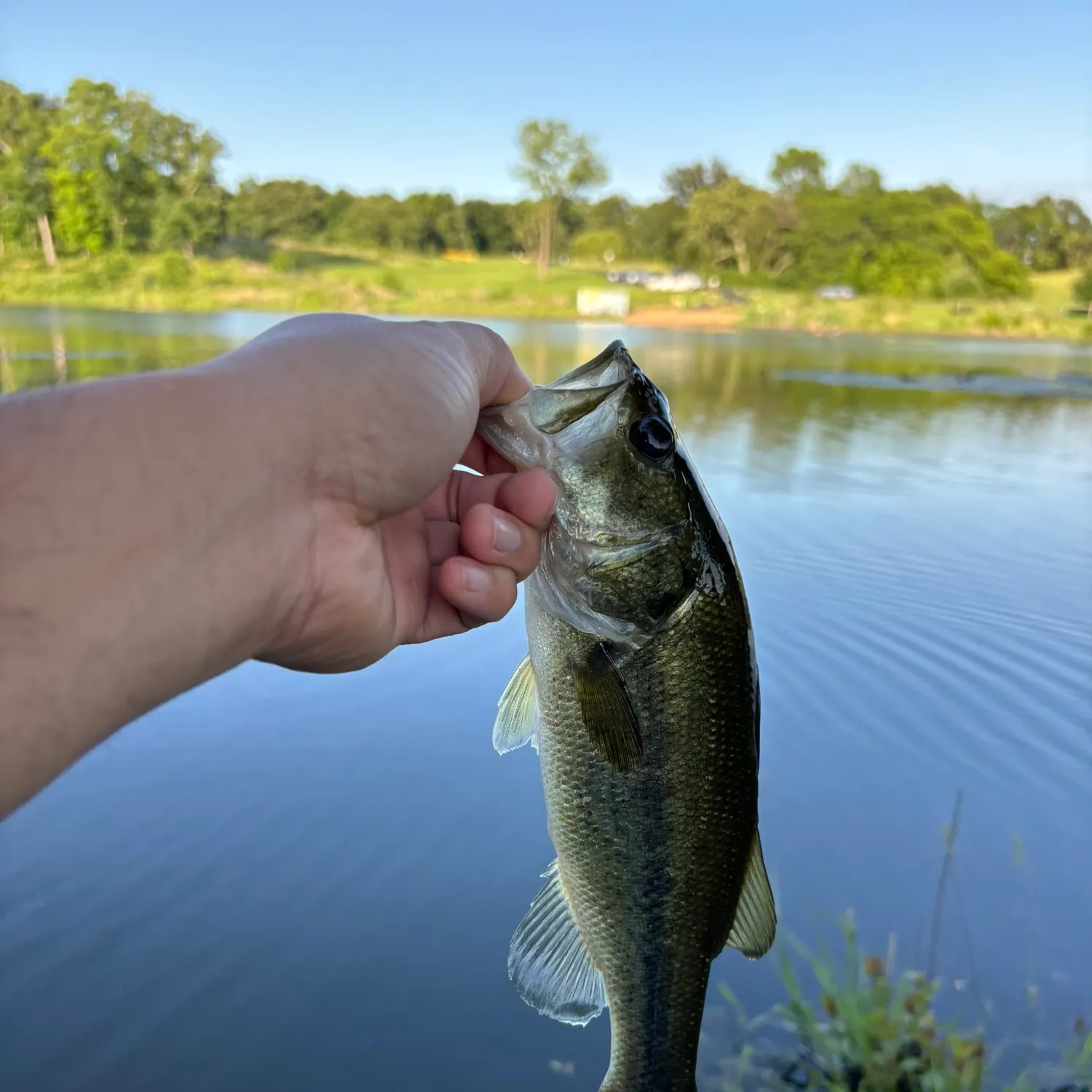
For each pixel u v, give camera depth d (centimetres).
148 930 59
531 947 37
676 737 36
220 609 22
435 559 34
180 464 21
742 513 150
